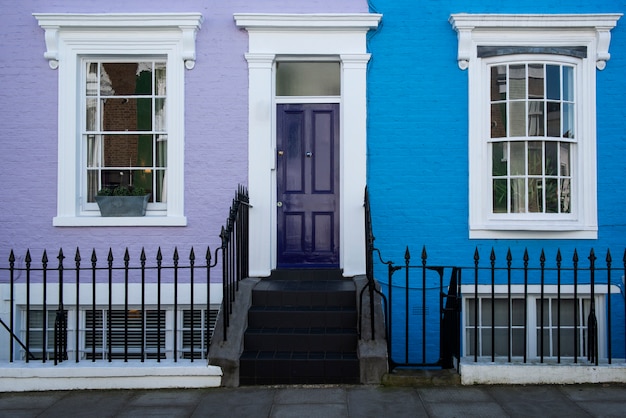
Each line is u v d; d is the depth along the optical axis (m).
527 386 5.62
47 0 7.40
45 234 7.29
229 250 6.64
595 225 7.32
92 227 7.29
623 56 7.41
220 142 7.41
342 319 6.26
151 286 7.30
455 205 7.38
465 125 7.41
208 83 7.41
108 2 7.42
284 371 5.69
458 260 7.35
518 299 7.47
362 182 7.37
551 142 7.47
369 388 5.56
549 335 7.42
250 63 7.40
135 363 5.79
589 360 6.00
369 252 5.80
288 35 7.44
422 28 7.46
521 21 7.29
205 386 5.66
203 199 7.37
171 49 7.41
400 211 7.39
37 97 7.35
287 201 7.69
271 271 7.38
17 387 5.64
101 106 7.59
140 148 7.57
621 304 7.32
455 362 5.93
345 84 7.43
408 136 7.42
